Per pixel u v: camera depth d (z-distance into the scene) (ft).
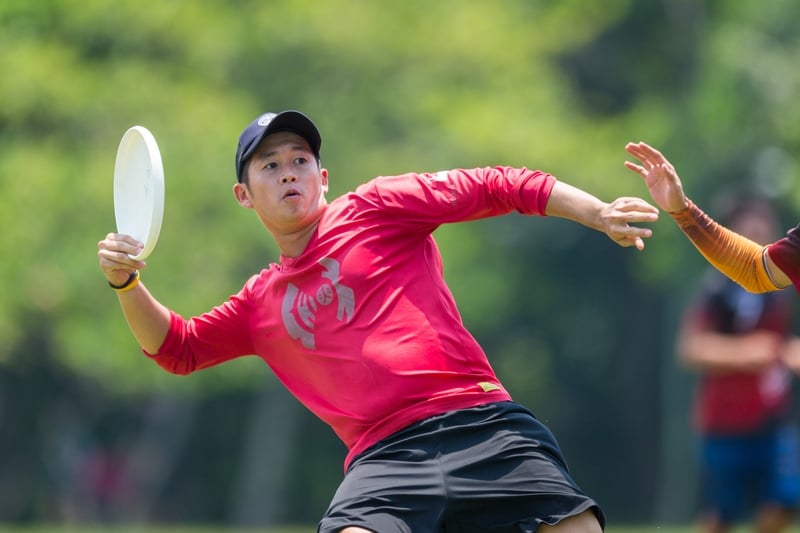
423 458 57.06
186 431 321.32
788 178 315.99
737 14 328.08
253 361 257.55
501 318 357.61
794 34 319.06
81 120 246.27
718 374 106.32
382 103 264.31
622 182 286.46
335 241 59.16
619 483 381.60
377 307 58.44
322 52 256.32
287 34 252.62
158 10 246.68
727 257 60.23
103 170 236.84
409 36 264.31
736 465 106.63
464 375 58.34
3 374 329.72
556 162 268.82
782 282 59.82
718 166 316.40
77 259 237.66
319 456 361.10
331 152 259.19
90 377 289.74
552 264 367.25
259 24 252.83
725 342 104.68
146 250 60.90
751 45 313.53
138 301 62.69
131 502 318.24
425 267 59.82
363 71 260.21
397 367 57.77
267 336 61.52
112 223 239.50
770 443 105.70
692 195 316.81
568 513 56.03
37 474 340.39
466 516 57.06
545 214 59.26
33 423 339.77
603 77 370.32
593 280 372.17
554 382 379.96
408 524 56.49
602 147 286.87
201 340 63.41
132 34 250.16
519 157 263.70
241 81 261.03
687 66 351.25
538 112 277.85
